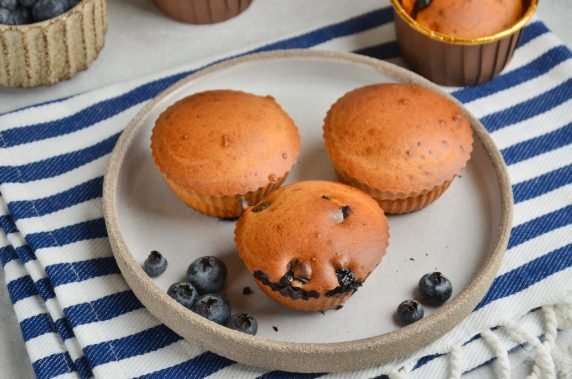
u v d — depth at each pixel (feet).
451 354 1.61
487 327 1.63
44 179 1.83
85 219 1.77
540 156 1.87
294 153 1.72
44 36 1.89
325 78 1.93
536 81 1.99
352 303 1.64
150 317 1.66
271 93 1.92
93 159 1.86
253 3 2.18
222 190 1.66
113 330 1.64
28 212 1.77
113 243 1.64
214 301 1.60
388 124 1.69
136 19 2.15
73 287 1.68
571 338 1.65
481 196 1.77
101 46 2.03
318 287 1.55
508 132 1.91
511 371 1.62
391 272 1.68
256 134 1.69
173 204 1.77
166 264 1.68
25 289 1.72
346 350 1.52
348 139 1.70
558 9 2.18
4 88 2.02
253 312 1.63
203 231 1.73
